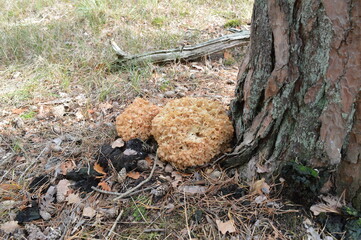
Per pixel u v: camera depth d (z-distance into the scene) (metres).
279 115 0.82
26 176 0.96
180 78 1.44
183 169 0.93
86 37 1.74
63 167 0.97
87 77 1.42
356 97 0.73
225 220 0.82
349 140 0.77
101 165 0.96
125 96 1.32
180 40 1.74
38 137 1.11
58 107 1.23
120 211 0.85
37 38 1.66
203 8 2.21
